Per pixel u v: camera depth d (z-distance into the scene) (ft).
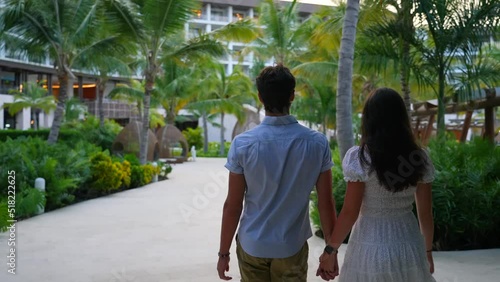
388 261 7.91
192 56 60.49
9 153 34.55
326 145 8.48
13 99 126.11
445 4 29.30
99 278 17.51
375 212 8.09
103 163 43.27
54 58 57.88
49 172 35.12
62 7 53.06
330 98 85.92
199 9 56.39
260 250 8.23
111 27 55.67
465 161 24.13
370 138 7.91
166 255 21.06
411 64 32.30
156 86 110.22
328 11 53.57
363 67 32.68
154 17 54.24
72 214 32.60
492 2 29.66
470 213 22.04
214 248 22.41
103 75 99.40
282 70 8.49
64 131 81.76
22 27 52.31
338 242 8.25
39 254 21.17
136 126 75.36
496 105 41.34
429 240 8.63
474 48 31.27
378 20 33.78
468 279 16.80
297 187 8.23
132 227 27.91
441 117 32.27
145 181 53.88
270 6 86.74
